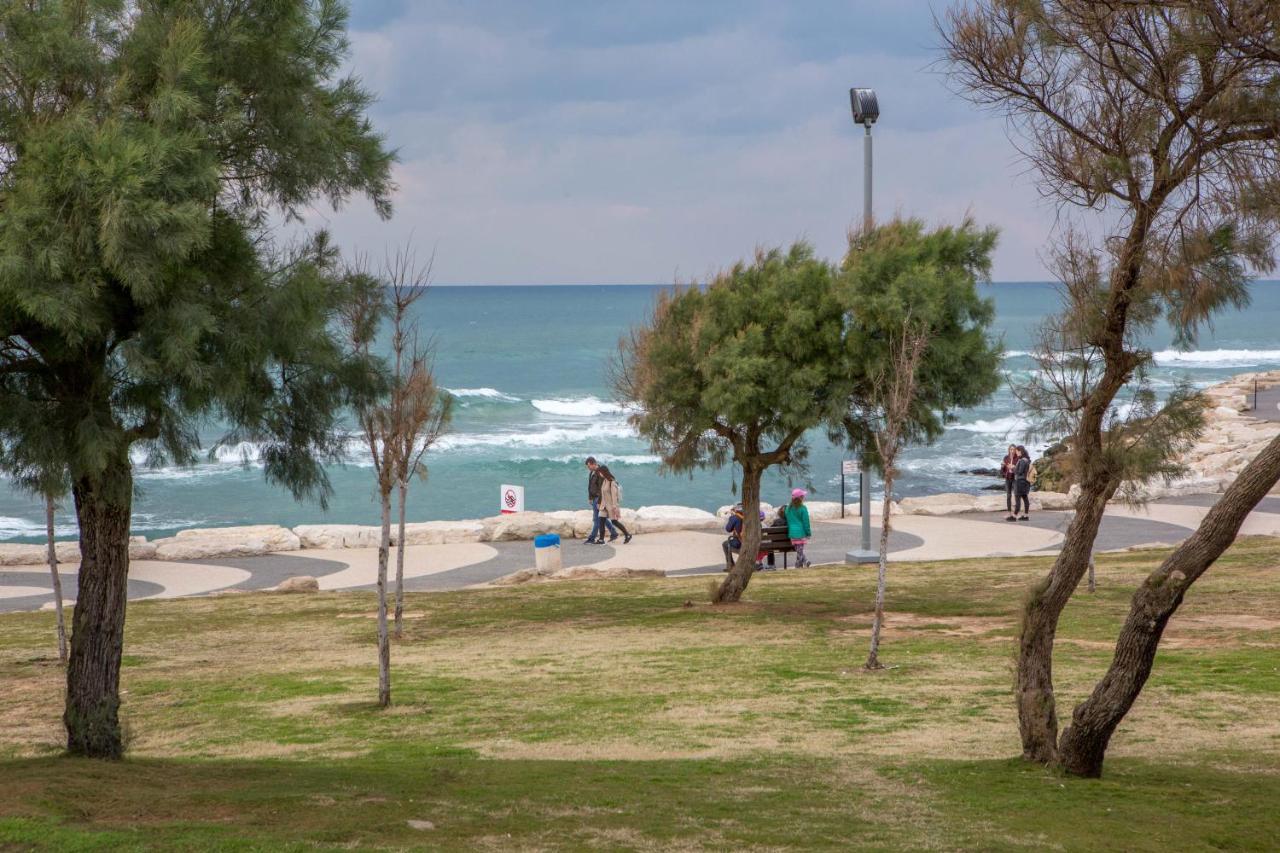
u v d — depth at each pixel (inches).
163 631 739.4
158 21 377.4
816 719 467.2
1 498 1728.6
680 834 287.0
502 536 1179.3
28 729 501.0
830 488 1840.6
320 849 255.9
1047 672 386.6
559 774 367.2
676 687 538.3
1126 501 595.5
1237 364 3971.5
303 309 381.4
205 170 340.2
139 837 259.4
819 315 714.8
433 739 447.2
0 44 355.6
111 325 349.1
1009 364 3196.4
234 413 393.7
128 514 400.5
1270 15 308.8
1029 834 290.0
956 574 901.8
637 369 761.0
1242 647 582.6
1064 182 361.1
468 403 2842.0
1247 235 339.6
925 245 720.3
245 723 490.6
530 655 634.8
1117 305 368.8
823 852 270.2
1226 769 366.6
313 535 1138.0
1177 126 341.1
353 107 441.1
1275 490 1320.1
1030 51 353.4
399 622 710.5
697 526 1243.2
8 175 347.9
